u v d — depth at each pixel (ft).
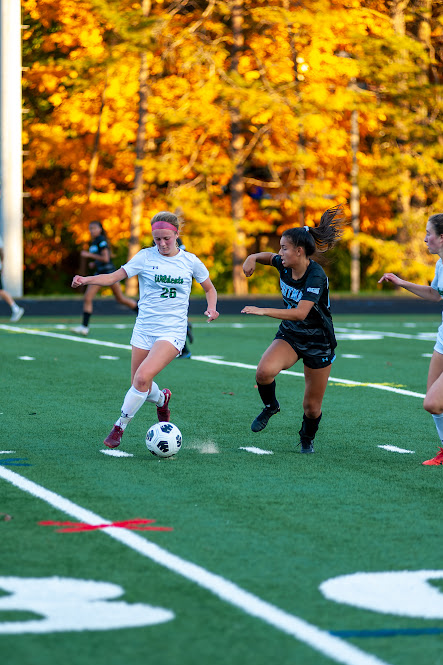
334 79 245.04
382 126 263.49
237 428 73.41
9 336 144.15
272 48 240.12
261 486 54.13
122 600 35.55
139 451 63.98
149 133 241.35
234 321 183.52
